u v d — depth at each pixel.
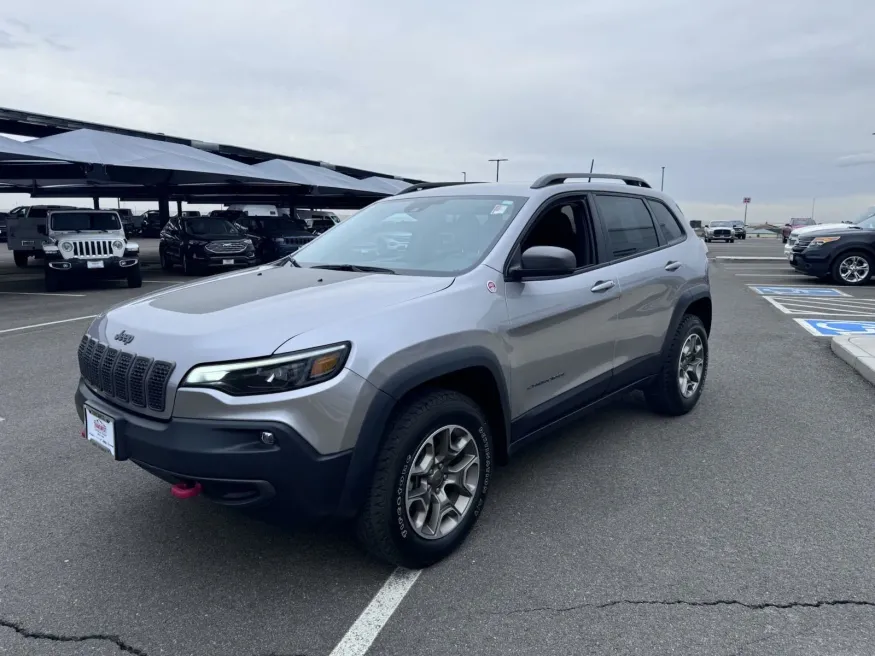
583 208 4.07
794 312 10.62
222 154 26.05
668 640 2.45
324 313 2.71
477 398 3.30
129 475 4.04
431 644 2.45
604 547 3.13
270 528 3.37
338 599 2.74
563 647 2.42
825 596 2.72
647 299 4.40
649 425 4.88
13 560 3.05
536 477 3.95
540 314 3.44
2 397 5.72
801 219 41.03
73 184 27.91
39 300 12.69
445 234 3.65
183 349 2.58
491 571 2.94
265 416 2.45
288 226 22.16
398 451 2.71
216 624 2.58
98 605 2.70
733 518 3.41
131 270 14.82
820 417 5.04
